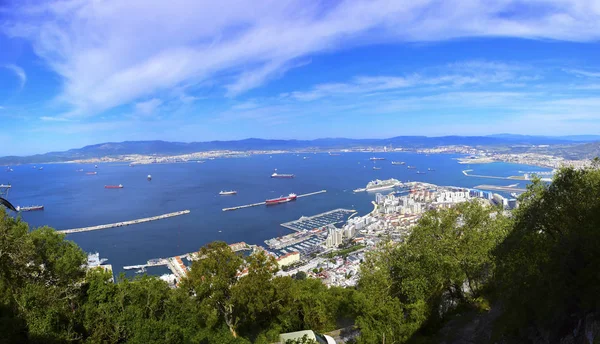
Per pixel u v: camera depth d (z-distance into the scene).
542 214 18.84
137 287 25.23
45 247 24.09
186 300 25.47
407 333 22.70
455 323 24.89
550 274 15.91
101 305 22.73
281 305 27.81
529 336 17.44
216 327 25.75
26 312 19.64
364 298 24.44
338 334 26.72
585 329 13.84
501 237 25.45
